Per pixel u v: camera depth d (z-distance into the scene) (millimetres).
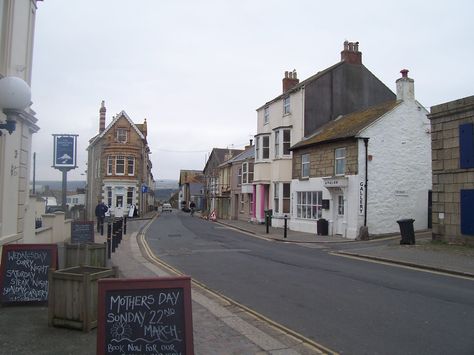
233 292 9398
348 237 22328
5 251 7422
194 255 15617
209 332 6344
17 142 10703
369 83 31297
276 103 33250
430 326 6906
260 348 5691
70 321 6039
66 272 6348
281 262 13961
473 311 7828
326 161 24906
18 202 10984
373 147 22375
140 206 51312
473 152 16156
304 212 27562
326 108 30078
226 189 50500
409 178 23016
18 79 7406
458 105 16766
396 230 22594
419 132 23359
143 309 4492
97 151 51406
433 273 12156
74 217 27281
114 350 4406
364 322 7129
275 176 31594
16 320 6500
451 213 17250
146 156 62500
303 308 8023
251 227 31266
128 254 15352
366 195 22062
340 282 10562
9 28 9789
